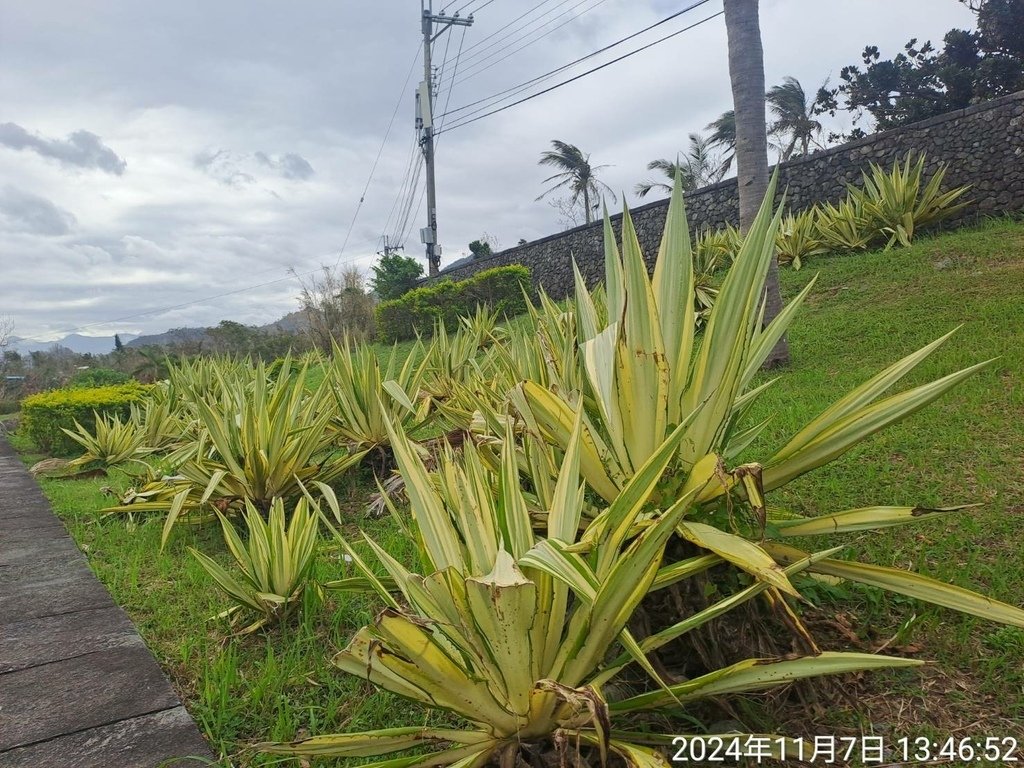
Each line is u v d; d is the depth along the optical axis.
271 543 3.30
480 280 17.50
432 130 25.00
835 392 5.69
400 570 2.05
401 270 24.66
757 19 7.17
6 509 6.68
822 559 2.25
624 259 2.10
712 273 11.11
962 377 2.10
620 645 2.31
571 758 1.80
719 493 2.22
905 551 3.17
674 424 2.22
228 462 4.80
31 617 3.72
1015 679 2.31
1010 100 10.20
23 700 2.82
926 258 9.47
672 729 2.18
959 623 2.67
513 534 1.93
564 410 2.24
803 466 2.36
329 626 3.28
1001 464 3.88
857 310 8.39
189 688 2.93
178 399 10.09
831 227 11.27
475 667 1.79
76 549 5.11
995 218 10.20
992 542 3.13
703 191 14.02
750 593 1.83
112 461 8.82
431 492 2.06
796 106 29.00
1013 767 1.97
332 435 5.79
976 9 21.61
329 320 22.78
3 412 28.38
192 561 4.43
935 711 2.24
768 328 2.76
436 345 7.11
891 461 4.17
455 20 24.70
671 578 1.98
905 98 22.78
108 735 2.54
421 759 1.81
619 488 2.30
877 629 2.63
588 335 2.59
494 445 3.02
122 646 3.30
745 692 2.22
